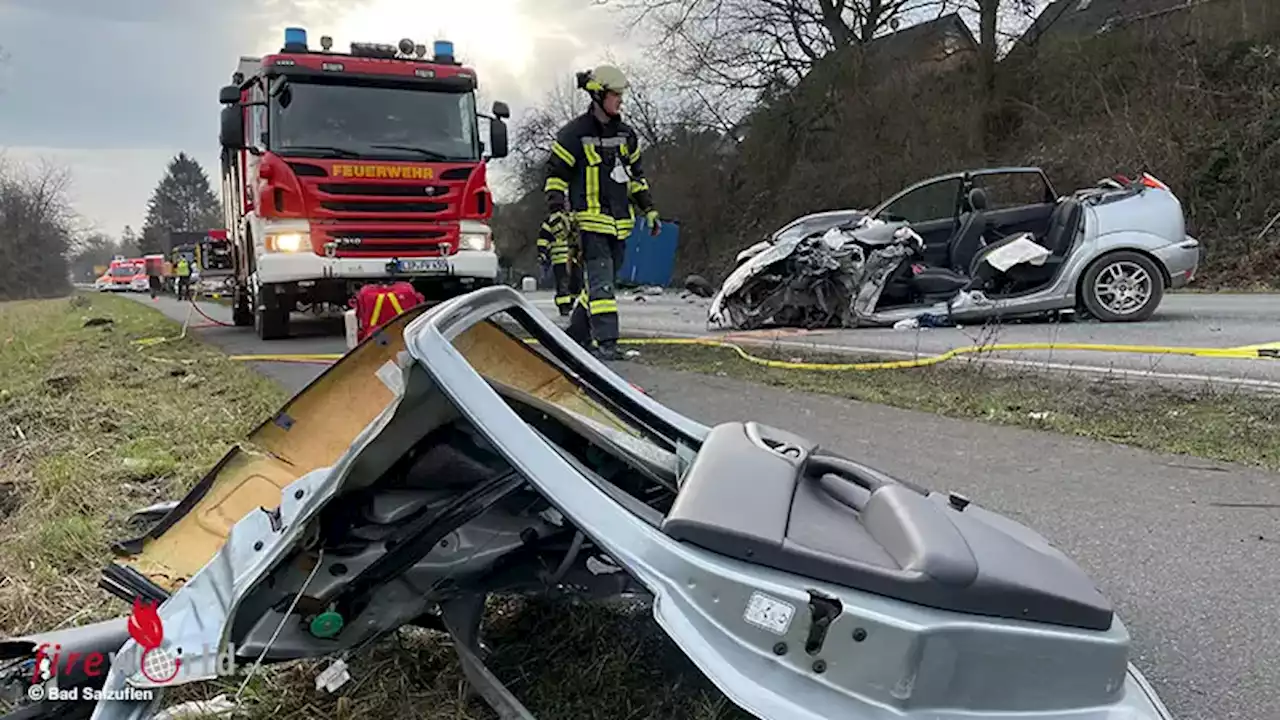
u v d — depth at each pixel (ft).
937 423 16.30
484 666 7.01
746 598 5.50
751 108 94.68
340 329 37.65
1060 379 19.29
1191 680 7.51
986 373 20.43
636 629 8.14
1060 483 12.54
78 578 9.82
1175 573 9.52
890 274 30.63
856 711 5.34
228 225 41.45
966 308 29.55
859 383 20.29
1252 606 8.74
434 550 7.26
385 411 6.21
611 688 7.32
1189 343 24.13
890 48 85.15
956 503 6.94
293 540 6.14
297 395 8.21
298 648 6.71
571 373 8.71
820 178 83.15
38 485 13.20
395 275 30.50
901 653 5.35
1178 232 29.25
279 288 30.60
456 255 31.42
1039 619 5.64
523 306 8.42
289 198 29.27
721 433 7.41
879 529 6.09
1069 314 29.66
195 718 6.99
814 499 6.59
